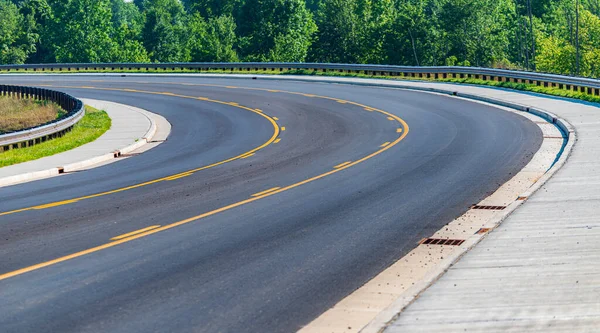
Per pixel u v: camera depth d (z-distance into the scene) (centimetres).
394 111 5369
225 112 5969
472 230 2061
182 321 1414
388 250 1891
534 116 4631
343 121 5012
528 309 1346
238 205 2486
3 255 1928
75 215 2414
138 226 2217
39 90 7488
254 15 18912
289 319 1419
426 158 3356
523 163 3083
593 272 1536
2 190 3008
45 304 1528
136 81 9431
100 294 1584
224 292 1583
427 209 2339
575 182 2467
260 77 9062
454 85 6900
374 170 3109
